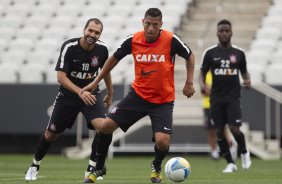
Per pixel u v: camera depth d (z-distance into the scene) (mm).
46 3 76438
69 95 26469
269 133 55844
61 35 70375
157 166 24609
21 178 29188
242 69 35875
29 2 76750
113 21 70812
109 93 27484
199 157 56594
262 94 56125
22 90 58375
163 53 23469
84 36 25750
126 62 63500
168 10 72312
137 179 28656
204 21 72438
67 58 26172
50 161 49312
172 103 23938
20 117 58438
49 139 27297
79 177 30266
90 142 55812
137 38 23688
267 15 72750
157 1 74938
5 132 58438
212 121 36000
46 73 63219
